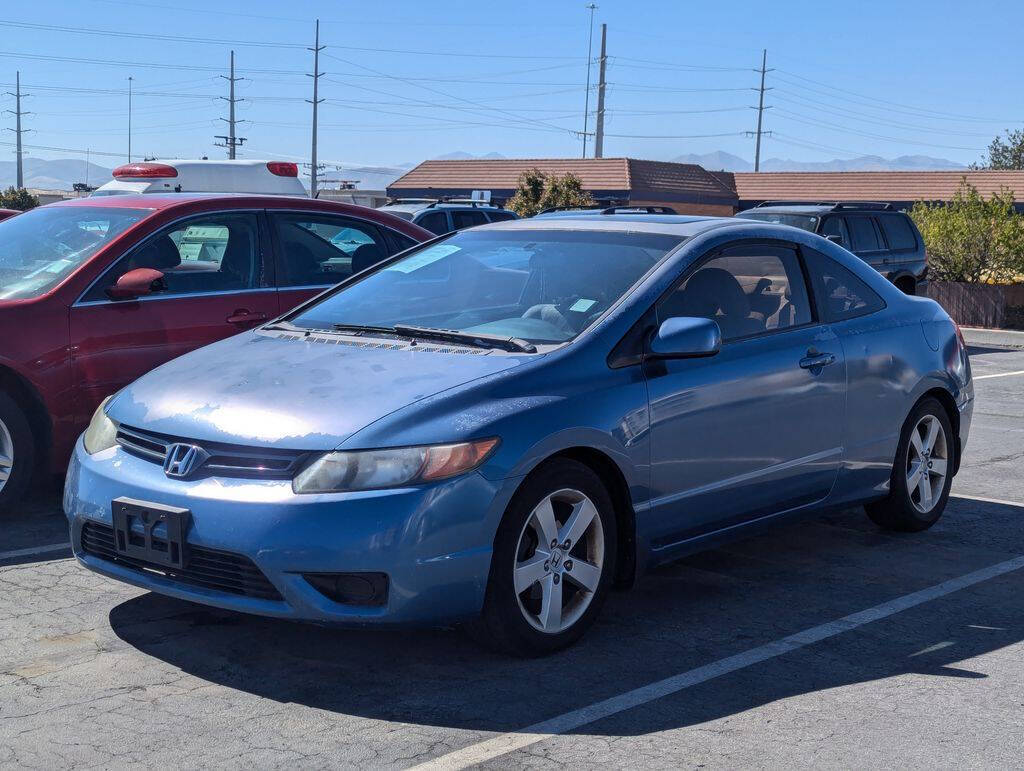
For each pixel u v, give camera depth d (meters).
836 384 5.38
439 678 4.01
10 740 3.46
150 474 4.10
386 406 4.01
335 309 5.25
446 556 3.85
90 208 6.80
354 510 3.77
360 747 3.45
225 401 4.20
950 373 6.16
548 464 4.16
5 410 5.83
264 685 3.92
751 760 3.40
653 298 4.72
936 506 6.23
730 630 4.59
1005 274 23.61
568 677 4.04
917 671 4.16
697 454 4.71
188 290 6.45
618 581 4.59
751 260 5.26
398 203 20.81
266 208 6.90
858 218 16.83
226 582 3.91
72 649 4.23
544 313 4.75
